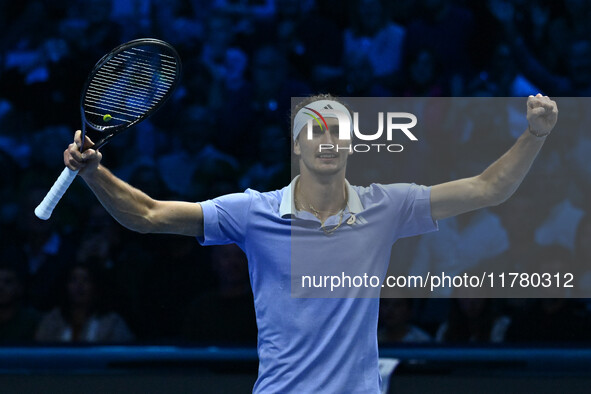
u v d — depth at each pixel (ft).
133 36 44.06
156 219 17.44
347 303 17.26
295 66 43.75
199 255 35.65
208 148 40.68
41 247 37.50
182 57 44.11
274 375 17.22
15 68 43.27
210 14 44.78
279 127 40.32
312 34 43.70
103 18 44.04
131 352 29.91
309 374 17.06
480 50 42.86
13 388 29.25
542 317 34.45
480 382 29.04
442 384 29.09
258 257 17.76
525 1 44.29
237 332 33.78
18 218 38.06
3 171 40.16
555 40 44.19
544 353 29.43
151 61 20.02
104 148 41.24
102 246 36.22
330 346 17.08
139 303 35.19
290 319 17.26
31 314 35.12
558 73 44.11
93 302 35.06
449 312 34.60
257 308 17.88
